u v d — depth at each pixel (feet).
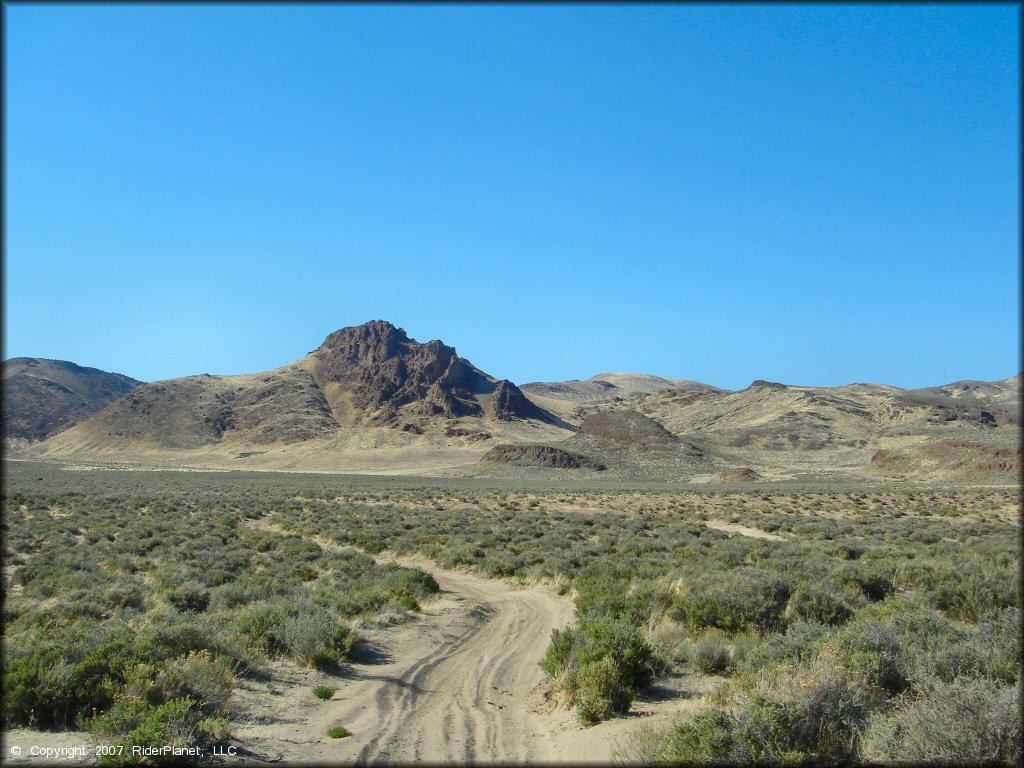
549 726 35.81
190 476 419.95
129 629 49.42
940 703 25.25
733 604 51.16
